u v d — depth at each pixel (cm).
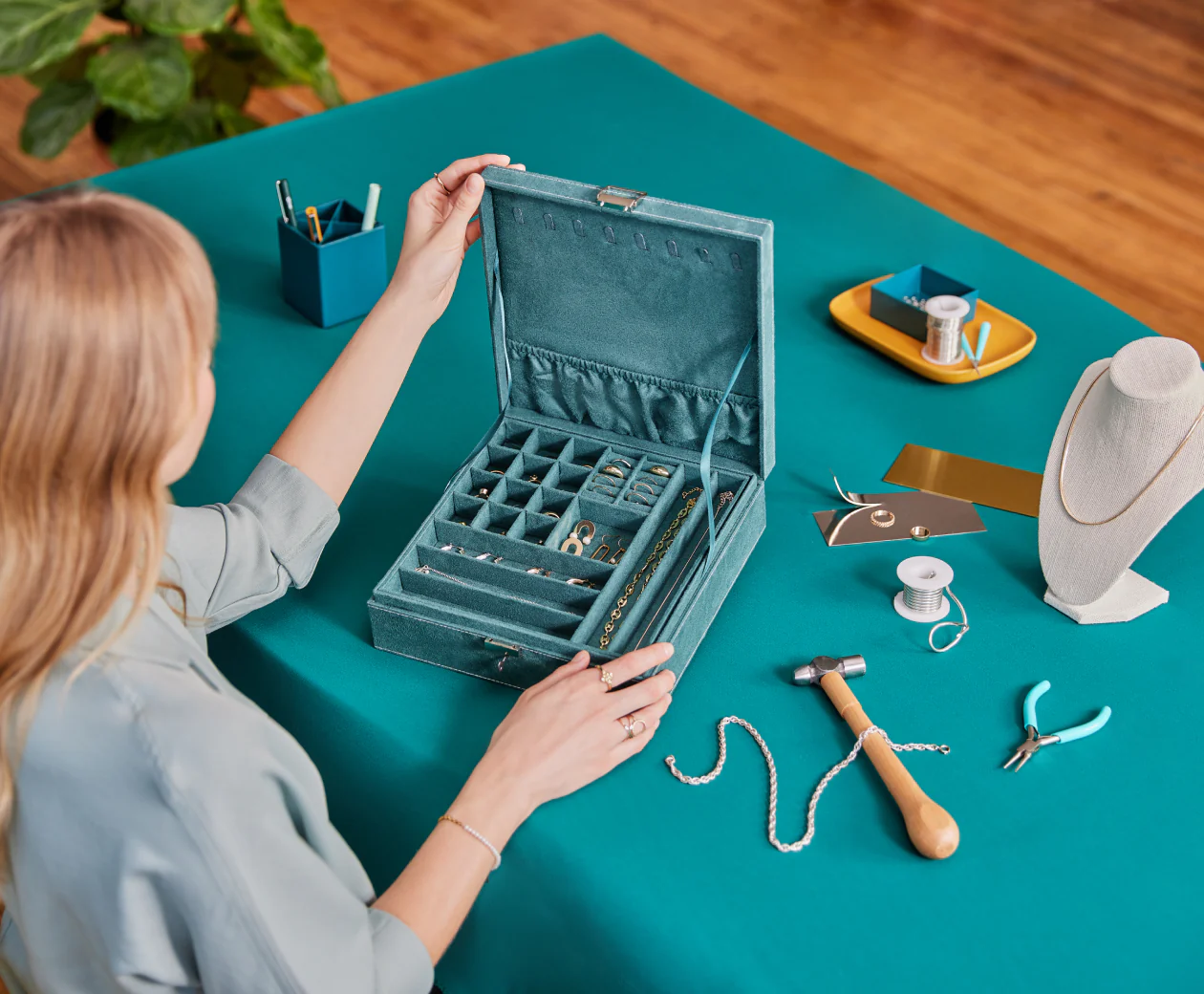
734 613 147
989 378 182
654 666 127
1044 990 110
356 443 142
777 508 162
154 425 91
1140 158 409
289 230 188
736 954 113
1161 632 144
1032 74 455
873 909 117
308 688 139
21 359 86
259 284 204
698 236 133
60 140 330
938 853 119
